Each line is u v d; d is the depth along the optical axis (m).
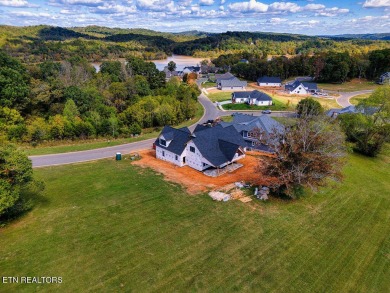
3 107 52.78
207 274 18.08
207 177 33.03
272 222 24.02
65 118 48.66
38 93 60.31
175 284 17.23
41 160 37.50
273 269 18.69
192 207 26.11
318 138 26.75
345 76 112.94
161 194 28.53
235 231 22.61
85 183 30.70
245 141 42.66
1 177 21.91
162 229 22.67
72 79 77.19
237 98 83.19
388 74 108.56
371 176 34.97
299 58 134.38
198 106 79.25
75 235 21.67
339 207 26.91
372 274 18.59
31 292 16.39
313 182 25.95
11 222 23.23
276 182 26.92
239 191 29.27
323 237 22.23
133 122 57.12
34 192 27.97
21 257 19.19
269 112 72.75
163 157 38.41
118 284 17.12
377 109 45.00
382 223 24.50
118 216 24.42
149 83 89.75
